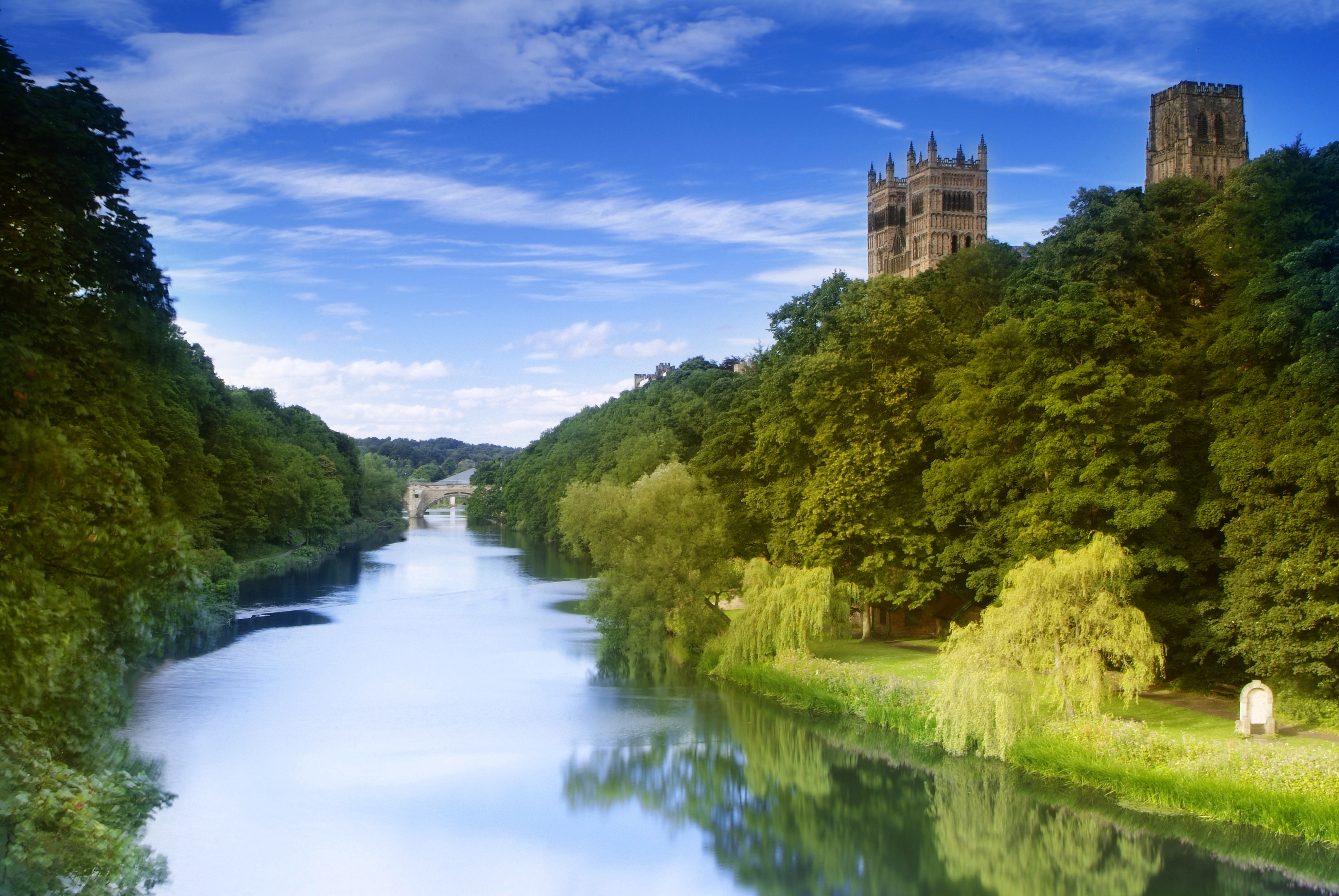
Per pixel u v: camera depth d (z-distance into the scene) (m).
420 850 34.38
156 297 33.47
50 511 20.78
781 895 31.88
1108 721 40.06
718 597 66.94
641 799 40.22
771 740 47.97
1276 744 37.53
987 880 33.19
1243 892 30.75
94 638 23.41
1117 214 55.06
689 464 84.06
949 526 60.09
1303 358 38.47
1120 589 41.62
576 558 148.88
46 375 21.69
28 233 26.75
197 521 77.88
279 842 34.28
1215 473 46.06
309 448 170.88
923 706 46.97
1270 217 47.91
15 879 21.09
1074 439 47.75
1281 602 39.19
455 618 86.38
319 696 55.06
